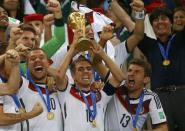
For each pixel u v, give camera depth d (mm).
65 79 19812
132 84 20719
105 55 20203
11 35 20453
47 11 25750
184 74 23484
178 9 24203
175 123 23297
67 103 19812
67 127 19719
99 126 19953
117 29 24844
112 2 23516
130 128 20719
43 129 19359
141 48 23906
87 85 20094
